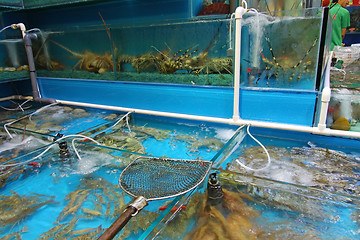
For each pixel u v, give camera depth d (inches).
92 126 124.2
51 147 96.7
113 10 150.6
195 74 115.9
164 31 116.8
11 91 188.2
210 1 130.7
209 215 58.9
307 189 64.6
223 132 107.3
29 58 162.6
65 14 169.5
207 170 68.5
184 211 58.7
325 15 82.6
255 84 103.0
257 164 79.9
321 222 56.4
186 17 130.0
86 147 94.0
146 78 131.6
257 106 104.1
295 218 57.8
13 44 158.4
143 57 128.2
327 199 61.8
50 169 85.8
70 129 121.8
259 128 105.7
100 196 71.4
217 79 110.7
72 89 158.4
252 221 57.5
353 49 129.0
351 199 60.4
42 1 155.6
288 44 91.4
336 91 97.3
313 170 75.8
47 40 155.6
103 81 144.5
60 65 159.0
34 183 79.2
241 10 89.8
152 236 50.1
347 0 159.0
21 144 106.3
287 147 91.0
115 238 54.7
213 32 104.5
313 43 87.5
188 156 90.4
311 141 95.0
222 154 80.7
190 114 121.3
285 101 97.7
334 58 129.4
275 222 57.0
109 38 134.5
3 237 60.2
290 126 96.8
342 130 91.7
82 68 151.8
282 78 97.3
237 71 97.9
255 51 98.2
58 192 74.8
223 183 68.8
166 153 93.6
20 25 155.4
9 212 67.7
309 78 92.7
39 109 149.3
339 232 53.6
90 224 62.0
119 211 64.9
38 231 61.2
